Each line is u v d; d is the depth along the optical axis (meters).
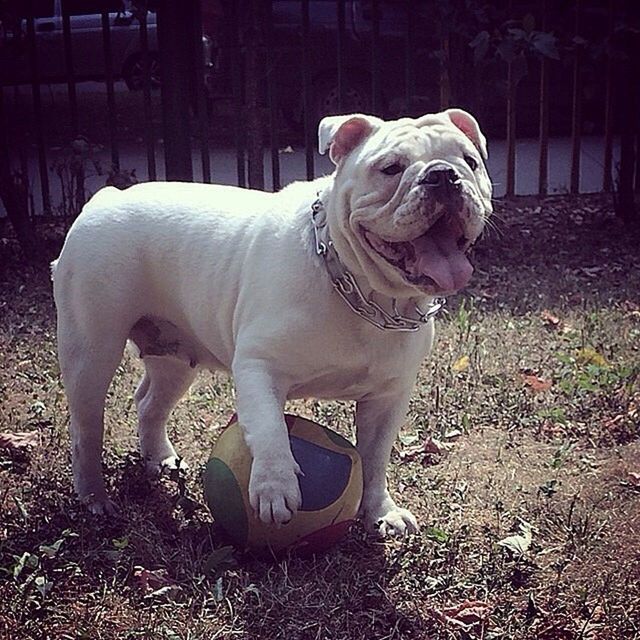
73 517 1.52
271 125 3.25
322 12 4.84
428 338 1.46
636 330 2.33
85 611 1.28
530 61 4.67
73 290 1.54
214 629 1.26
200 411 1.97
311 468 1.36
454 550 1.44
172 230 1.52
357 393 1.46
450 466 1.75
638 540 1.48
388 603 1.32
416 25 4.45
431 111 4.53
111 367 1.55
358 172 1.29
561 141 4.93
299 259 1.36
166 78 3.12
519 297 2.64
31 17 3.19
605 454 1.78
